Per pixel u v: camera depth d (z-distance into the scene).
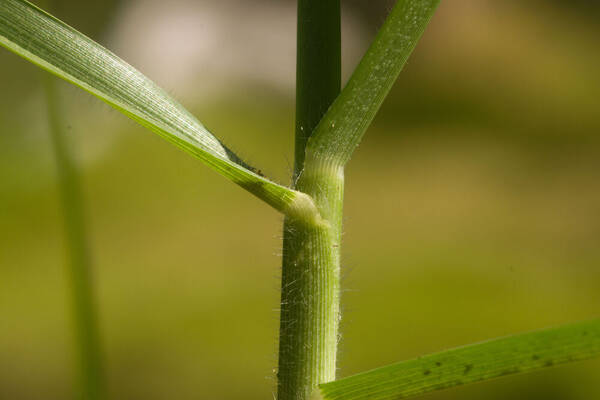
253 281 0.35
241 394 0.30
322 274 0.15
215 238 0.37
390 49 0.15
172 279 0.35
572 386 0.29
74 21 0.47
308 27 0.15
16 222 0.36
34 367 0.30
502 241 0.37
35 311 0.33
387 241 0.36
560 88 0.46
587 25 0.51
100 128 0.41
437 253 0.36
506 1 0.52
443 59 0.49
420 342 0.31
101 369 0.19
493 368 0.14
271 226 0.38
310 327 0.15
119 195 0.39
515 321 0.32
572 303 0.33
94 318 0.19
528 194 0.40
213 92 0.47
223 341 0.32
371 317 0.32
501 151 0.43
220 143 0.15
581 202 0.39
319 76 0.15
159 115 0.15
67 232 0.18
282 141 0.44
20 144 0.39
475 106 0.46
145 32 0.49
